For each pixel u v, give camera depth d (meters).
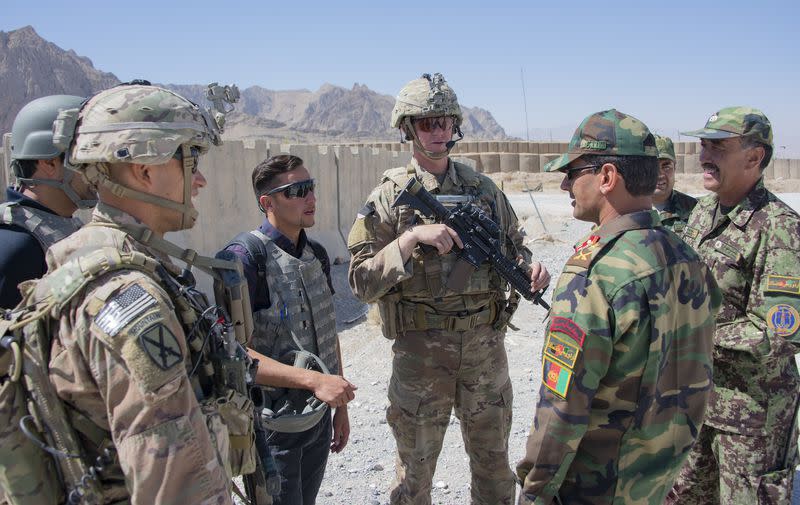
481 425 2.95
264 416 2.33
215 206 7.24
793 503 3.42
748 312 2.65
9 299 2.14
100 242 1.42
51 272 1.44
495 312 2.95
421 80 2.96
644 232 1.87
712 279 2.07
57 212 2.39
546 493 1.85
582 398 1.79
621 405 1.84
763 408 2.63
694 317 1.90
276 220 2.69
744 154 2.67
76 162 1.47
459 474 3.97
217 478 1.34
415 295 2.83
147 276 1.38
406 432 2.91
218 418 1.51
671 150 3.64
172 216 1.57
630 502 1.87
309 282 2.70
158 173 1.50
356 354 6.22
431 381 2.86
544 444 1.83
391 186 2.98
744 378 2.66
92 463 1.37
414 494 2.90
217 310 1.61
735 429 2.67
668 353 1.84
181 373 1.32
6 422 1.36
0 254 2.16
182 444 1.28
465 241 2.79
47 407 1.35
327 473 3.92
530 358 6.15
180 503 1.26
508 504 3.00
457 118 2.99
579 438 1.81
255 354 2.38
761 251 2.61
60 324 1.34
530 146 42.94
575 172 1.99
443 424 2.93
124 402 1.26
